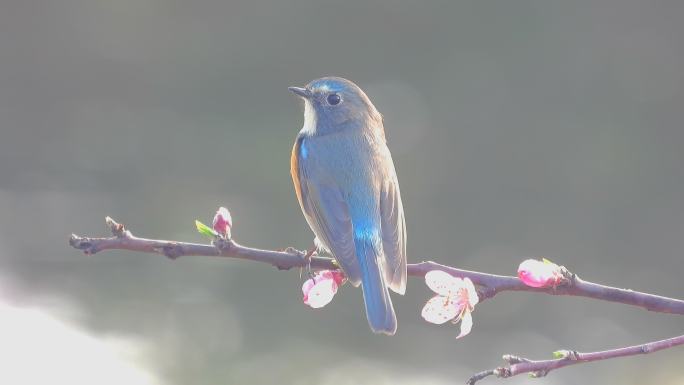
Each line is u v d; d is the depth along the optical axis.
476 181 22.39
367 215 6.45
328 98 7.07
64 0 26.78
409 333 16.22
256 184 20.66
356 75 25.28
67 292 15.77
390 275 5.73
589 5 24.78
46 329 14.05
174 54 25.98
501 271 19.42
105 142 22.89
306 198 6.77
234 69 25.55
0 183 20.56
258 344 14.75
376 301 5.52
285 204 19.72
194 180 20.83
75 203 19.62
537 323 17.19
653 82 23.91
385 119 23.50
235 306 15.81
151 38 26.30
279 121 24.03
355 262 5.66
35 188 20.38
